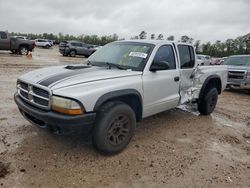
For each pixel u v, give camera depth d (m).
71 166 3.58
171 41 5.15
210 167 3.88
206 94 6.27
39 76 3.92
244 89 10.79
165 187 3.30
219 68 6.60
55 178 3.29
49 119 3.45
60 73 3.93
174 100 5.12
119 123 3.95
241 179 3.63
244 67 10.61
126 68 4.45
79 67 4.35
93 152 4.00
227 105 8.25
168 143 4.61
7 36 21.14
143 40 5.07
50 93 3.46
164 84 4.75
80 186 3.18
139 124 5.48
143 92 4.29
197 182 3.46
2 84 8.69
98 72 4.06
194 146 4.58
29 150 3.91
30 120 3.95
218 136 5.19
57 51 37.97
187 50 5.52
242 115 7.09
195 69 5.68
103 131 3.71
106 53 5.05
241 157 4.33
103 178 3.38
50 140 4.29
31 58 20.12
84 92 3.45
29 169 3.43
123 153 4.08
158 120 5.85
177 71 5.10
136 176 3.48
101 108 3.73
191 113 6.66
